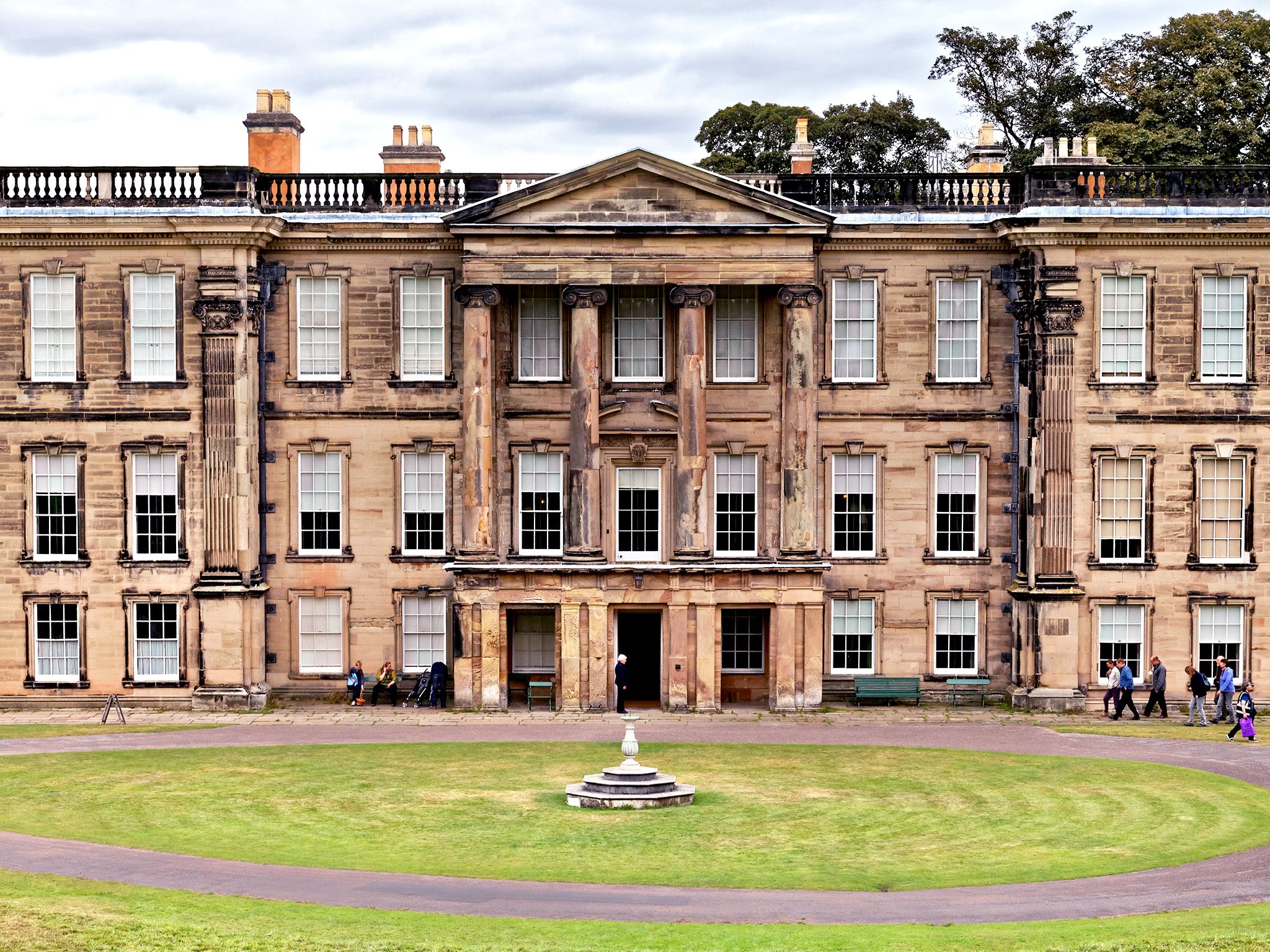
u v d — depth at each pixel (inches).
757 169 4675.2
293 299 2691.9
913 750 2283.5
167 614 2652.6
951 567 2706.7
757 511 2694.4
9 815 1825.8
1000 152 2918.3
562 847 1688.0
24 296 2642.7
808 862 1630.2
